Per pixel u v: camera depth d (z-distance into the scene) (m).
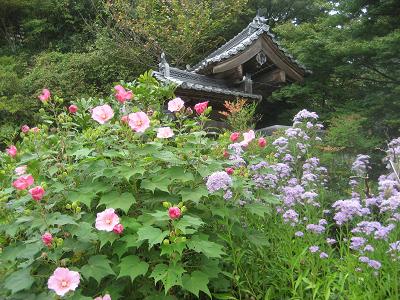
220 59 6.85
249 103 7.20
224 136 2.72
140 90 3.18
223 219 2.34
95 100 3.41
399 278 2.19
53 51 15.23
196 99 6.70
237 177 2.50
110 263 2.03
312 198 2.94
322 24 8.34
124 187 2.34
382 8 6.88
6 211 2.22
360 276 2.22
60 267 1.78
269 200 2.60
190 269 2.19
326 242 2.69
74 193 2.15
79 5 16.27
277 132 5.61
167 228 2.04
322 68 8.32
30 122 11.70
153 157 2.27
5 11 16.61
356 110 7.61
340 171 5.02
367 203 2.71
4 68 13.36
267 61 7.51
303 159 4.75
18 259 1.98
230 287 2.42
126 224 2.04
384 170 5.65
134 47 12.95
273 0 15.47
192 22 12.48
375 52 7.21
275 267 2.50
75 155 2.46
